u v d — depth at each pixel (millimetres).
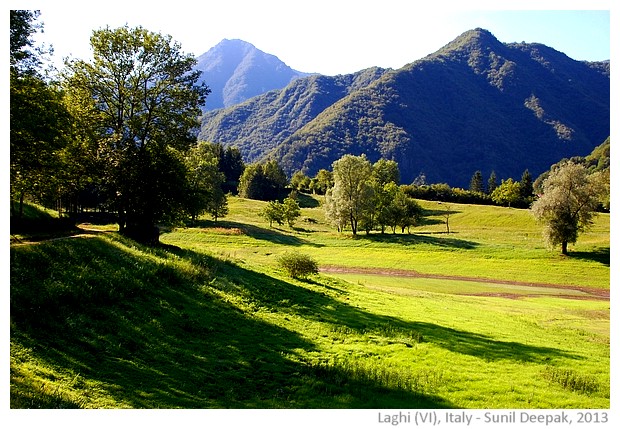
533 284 58812
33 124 24219
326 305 31656
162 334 19766
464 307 38094
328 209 99625
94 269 22766
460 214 134125
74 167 33562
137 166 36344
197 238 79250
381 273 62938
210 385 16469
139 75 37531
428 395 17484
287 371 18828
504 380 19781
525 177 168375
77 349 16141
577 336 29891
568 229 71938
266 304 28750
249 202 143625
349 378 18453
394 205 98062
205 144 120250
